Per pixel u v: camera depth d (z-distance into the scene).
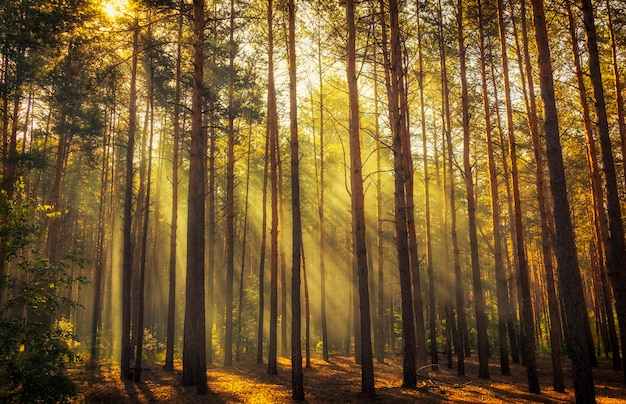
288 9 14.13
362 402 11.38
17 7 15.33
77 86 16.30
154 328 30.69
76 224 37.66
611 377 17.91
